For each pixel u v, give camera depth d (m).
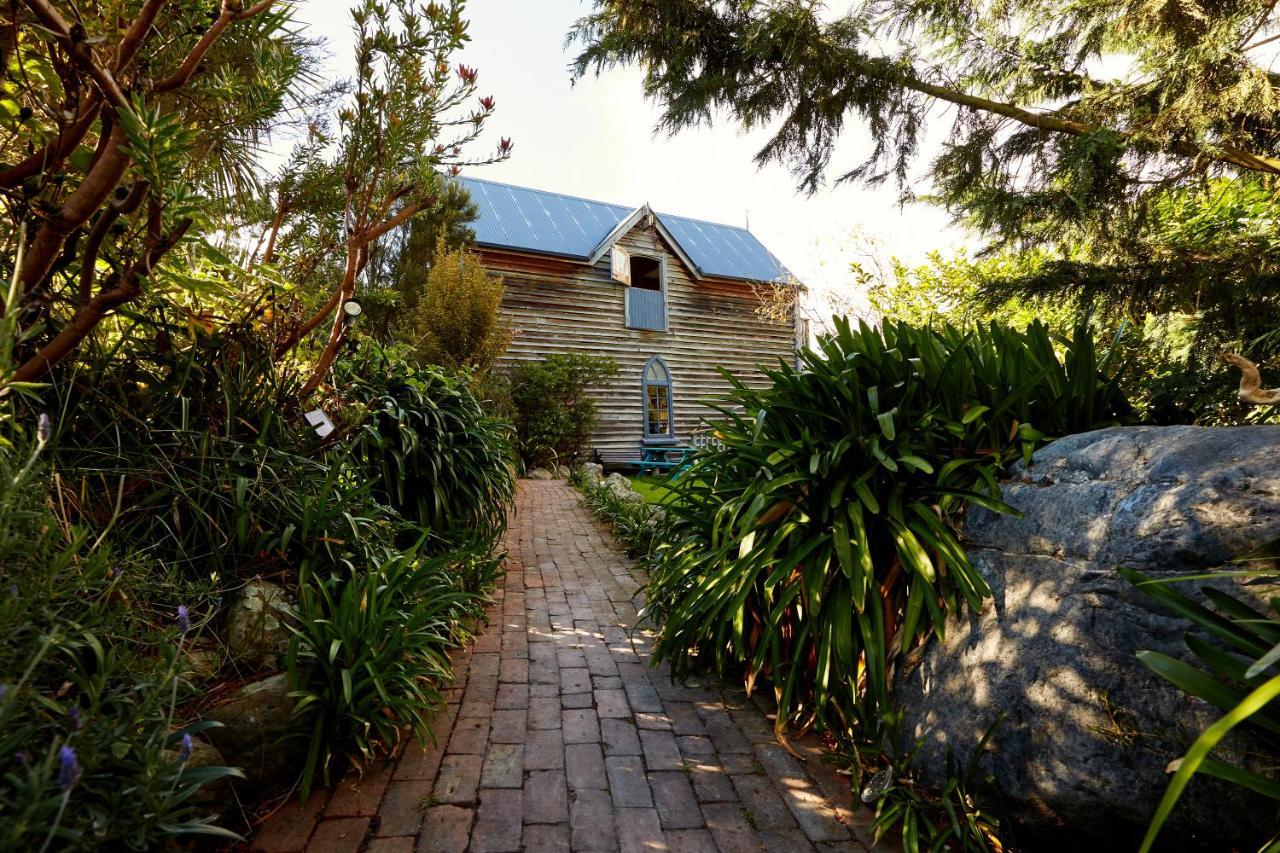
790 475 2.19
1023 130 3.77
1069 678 1.51
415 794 1.83
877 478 2.21
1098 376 2.29
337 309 2.74
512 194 14.59
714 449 2.85
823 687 2.01
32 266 1.50
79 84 1.50
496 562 3.75
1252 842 1.24
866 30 3.50
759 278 15.30
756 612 2.49
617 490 7.52
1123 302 3.67
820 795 1.88
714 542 2.53
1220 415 3.00
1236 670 1.14
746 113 3.74
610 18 3.59
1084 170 3.17
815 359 2.50
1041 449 1.99
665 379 14.12
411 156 2.65
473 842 1.63
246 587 2.06
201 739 1.63
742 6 3.37
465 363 9.12
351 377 3.38
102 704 1.31
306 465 2.43
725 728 2.27
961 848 1.63
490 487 4.07
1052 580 1.65
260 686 1.79
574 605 3.71
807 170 4.06
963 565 1.86
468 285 9.87
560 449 12.32
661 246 14.25
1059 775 1.46
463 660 2.85
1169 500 1.50
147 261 1.54
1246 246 3.35
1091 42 3.47
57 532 1.34
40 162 1.52
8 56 1.39
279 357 2.68
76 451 1.91
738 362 15.11
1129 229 3.57
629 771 1.99
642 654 2.96
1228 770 1.06
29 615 1.12
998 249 4.22
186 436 2.14
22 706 1.02
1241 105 3.01
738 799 1.86
